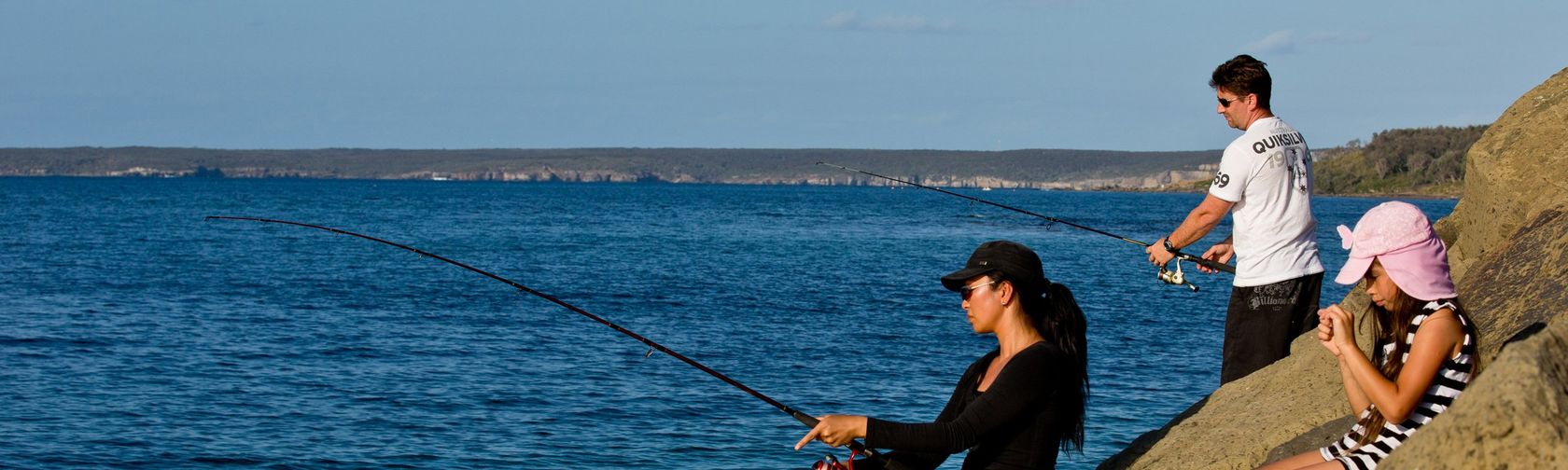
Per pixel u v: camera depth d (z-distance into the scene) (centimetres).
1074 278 3856
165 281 3666
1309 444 544
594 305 3088
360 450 1498
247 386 1883
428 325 2594
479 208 12038
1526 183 732
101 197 13888
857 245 5956
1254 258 656
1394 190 18025
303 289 3428
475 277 3947
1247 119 657
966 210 12338
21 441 1523
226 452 1488
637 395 1802
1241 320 667
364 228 7481
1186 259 693
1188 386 1842
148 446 1515
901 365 2123
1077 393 486
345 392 1838
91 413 1688
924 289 3566
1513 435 319
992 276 486
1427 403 411
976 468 488
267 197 15525
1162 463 596
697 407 1723
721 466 1412
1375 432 431
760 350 2280
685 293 3441
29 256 4672
